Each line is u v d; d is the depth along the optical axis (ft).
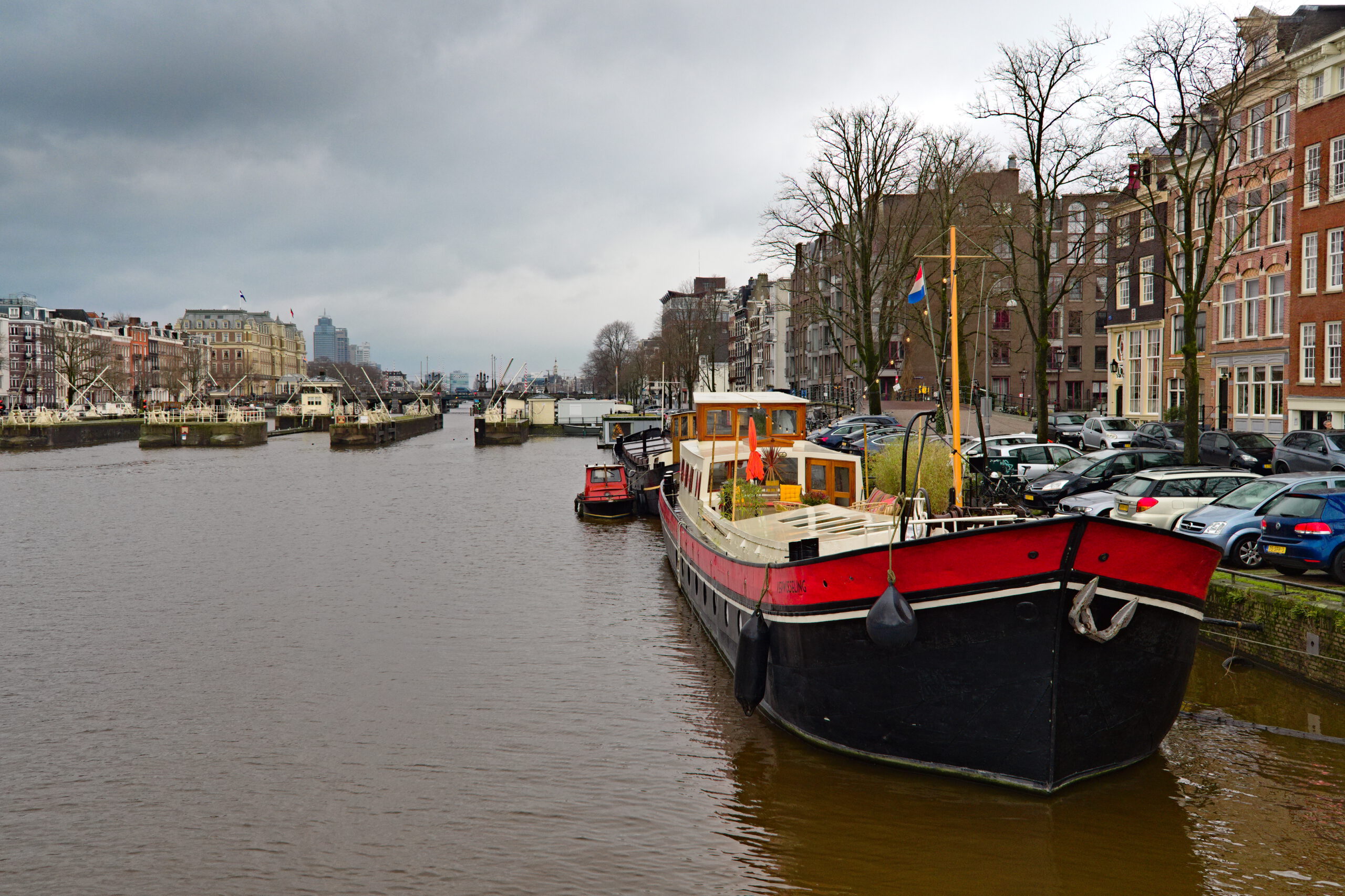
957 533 38.75
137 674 65.21
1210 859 36.35
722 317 589.73
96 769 48.96
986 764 41.39
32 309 548.72
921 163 158.20
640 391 556.10
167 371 638.94
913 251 166.20
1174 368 171.73
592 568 102.63
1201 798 40.81
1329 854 36.50
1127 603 39.09
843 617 43.04
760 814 41.14
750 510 64.90
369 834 41.24
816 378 337.31
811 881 36.01
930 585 40.04
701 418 84.33
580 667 65.05
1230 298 153.07
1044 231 119.75
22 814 43.86
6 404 515.50
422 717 55.57
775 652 48.85
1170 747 45.85
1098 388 274.57
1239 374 150.20
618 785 45.47
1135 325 186.39
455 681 62.34
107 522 145.79
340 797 45.06
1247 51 115.85
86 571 103.50
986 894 34.78
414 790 45.55
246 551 116.47
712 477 76.74
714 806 42.75
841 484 66.28
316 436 460.55
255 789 46.09
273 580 97.30
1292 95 134.82
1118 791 41.37
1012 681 39.50
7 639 74.64
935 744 42.22
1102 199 184.96
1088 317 273.13
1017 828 38.78
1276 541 60.13
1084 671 39.37
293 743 52.08
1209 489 74.84
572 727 53.42
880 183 158.51
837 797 42.19
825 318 173.17
